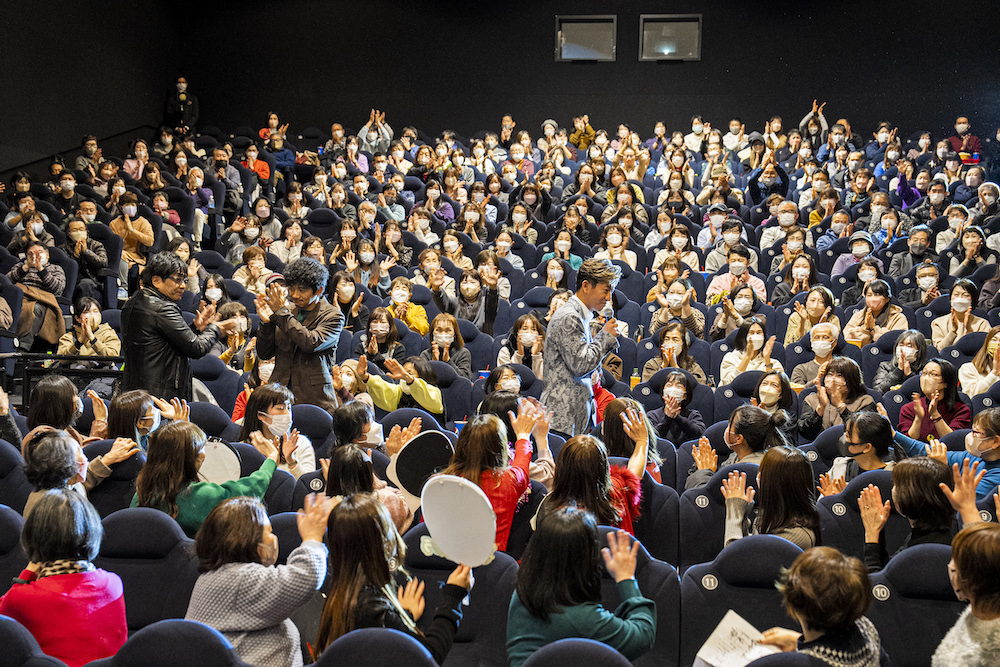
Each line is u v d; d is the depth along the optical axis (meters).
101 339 7.87
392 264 9.52
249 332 7.79
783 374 5.83
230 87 18.08
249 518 2.74
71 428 4.74
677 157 13.58
